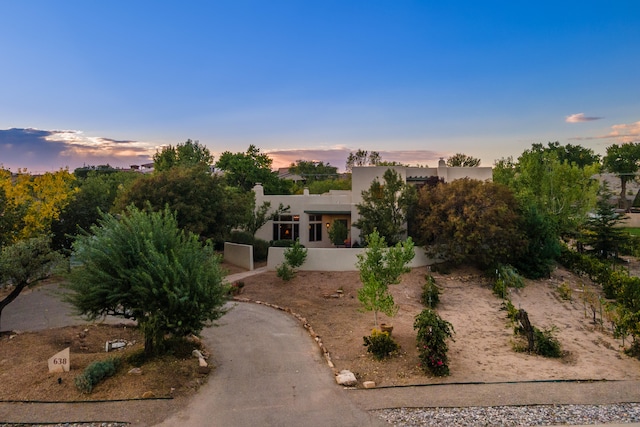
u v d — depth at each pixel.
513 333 16.50
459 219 25.27
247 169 54.97
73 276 11.91
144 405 10.15
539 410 10.09
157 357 12.63
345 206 34.41
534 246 26.81
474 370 12.63
